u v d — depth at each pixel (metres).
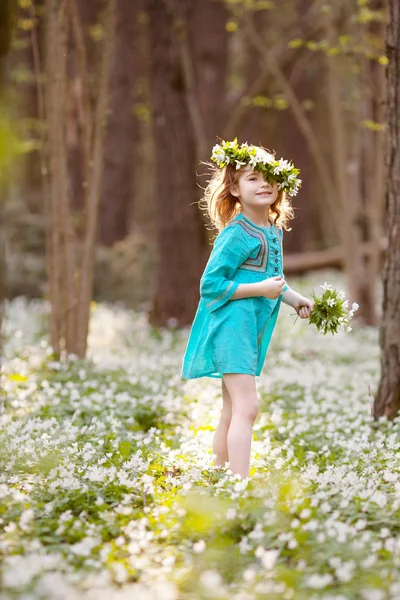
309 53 17.28
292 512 3.96
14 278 18.92
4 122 2.37
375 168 15.07
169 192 13.91
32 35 9.24
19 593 3.16
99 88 9.82
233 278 5.13
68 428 6.04
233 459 4.88
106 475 4.68
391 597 3.26
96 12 17.64
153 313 14.17
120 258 19.80
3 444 5.13
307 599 3.22
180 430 6.71
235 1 15.16
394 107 6.68
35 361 9.10
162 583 3.43
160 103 13.77
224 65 19.06
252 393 4.98
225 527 3.92
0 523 4.01
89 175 9.53
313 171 30.50
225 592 3.28
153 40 13.68
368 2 12.93
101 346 12.88
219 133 18.75
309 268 21.19
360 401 8.07
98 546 3.81
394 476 4.89
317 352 12.44
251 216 5.25
